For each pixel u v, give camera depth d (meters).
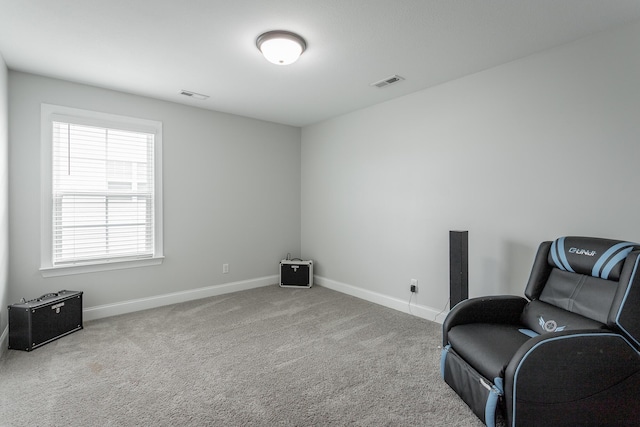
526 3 1.83
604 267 1.74
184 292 3.77
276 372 2.19
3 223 2.54
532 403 1.46
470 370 1.76
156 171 3.54
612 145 2.11
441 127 3.09
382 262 3.70
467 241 2.61
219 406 1.81
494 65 2.67
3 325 2.50
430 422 1.69
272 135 4.54
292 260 4.58
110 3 1.84
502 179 2.66
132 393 1.94
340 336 2.79
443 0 1.81
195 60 2.58
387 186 3.63
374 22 2.04
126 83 3.06
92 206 3.17
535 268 2.16
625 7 1.87
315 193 4.63
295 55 2.30
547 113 2.40
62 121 2.97
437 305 3.17
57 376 2.12
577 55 2.25
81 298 2.92
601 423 1.49
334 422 1.68
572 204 2.29
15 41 2.28
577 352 1.46
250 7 1.88
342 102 3.66
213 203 3.99
